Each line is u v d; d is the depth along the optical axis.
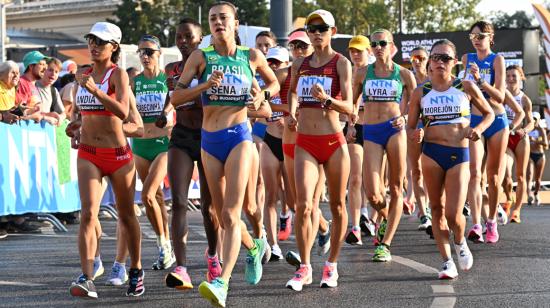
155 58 9.84
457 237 8.77
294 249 11.09
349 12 71.00
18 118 12.71
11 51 29.38
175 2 62.47
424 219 13.37
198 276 8.82
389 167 10.25
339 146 8.05
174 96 7.22
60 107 14.35
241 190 7.22
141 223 15.07
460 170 8.59
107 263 9.84
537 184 21.23
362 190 12.70
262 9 62.00
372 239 12.23
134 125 7.72
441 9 69.81
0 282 8.41
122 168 7.62
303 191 7.99
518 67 15.32
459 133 8.63
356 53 11.46
